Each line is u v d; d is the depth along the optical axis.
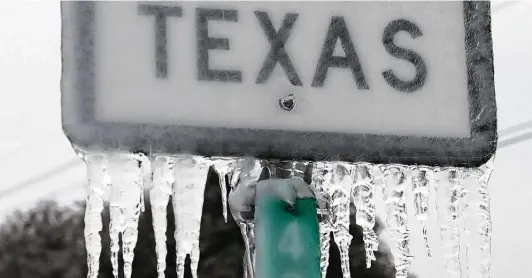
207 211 10.06
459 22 1.65
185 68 1.53
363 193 1.71
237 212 1.58
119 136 1.50
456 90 1.63
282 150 1.55
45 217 13.46
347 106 1.59
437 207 1.74
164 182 1.61
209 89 1.54
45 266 13.25
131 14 1.53
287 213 1.50
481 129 1.63
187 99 1.53
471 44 1.65
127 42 1.52
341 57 1.60
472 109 1.63
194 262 1.70
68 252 13.33
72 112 1.49
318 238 1.50
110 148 1.50
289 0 1.59
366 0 1.62
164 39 1.53
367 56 1.61
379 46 1.61
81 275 13.28
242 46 1.56
